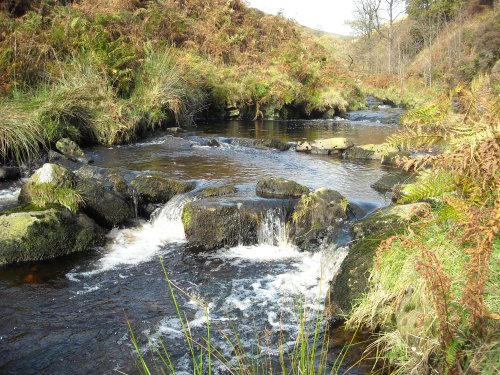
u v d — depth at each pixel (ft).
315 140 35.37
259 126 47.78
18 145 25.64
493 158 7.48
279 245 17.75
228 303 13.14
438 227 10.43
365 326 10.85
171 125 41.70
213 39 61.31
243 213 17.58
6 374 9.91
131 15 51.39
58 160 26.37
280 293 13.79
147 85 40.14
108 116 33.37
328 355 10.04
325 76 69.82
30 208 16.89
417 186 9.58
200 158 29.25
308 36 83.30
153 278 14.83
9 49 32.30
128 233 18.88
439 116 9.18
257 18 75.87
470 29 102.99
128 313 12.54
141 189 20.56
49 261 15.84
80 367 10.18
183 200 19.69
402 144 9.22
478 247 6.63
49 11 43.42
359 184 23.36
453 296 7.22
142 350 10.78
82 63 36.68
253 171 25.91
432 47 117.91
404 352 9.05
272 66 64.23
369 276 11.36
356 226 15.81
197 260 16.35
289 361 9.98
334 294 12.12
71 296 13.50
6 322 11.93
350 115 64.23
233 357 10.34
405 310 9.43
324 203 17.67
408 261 10.18
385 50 147.33
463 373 6.86
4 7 40.42
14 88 31.14
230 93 51.80
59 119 29.94
